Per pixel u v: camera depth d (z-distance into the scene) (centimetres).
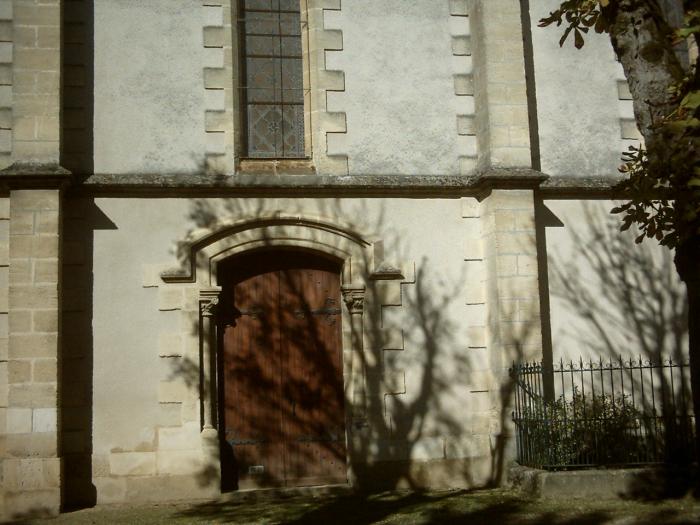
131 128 1149
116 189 1120
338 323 1184
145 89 1161
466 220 1207
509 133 1183
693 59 1227
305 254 1191
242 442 1135
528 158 1180
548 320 1199
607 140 1261
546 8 1285
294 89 1231
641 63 725
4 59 1122
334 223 1164
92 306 1101
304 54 1228
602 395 1127
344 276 1168
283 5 1248
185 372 1103
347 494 1098
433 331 1173
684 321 1234
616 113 1271
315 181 1159
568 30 750
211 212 1144
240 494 1092
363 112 1207
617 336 1212
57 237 1068
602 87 1274
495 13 1212
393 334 1162
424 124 1220
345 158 1191
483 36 1207
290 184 1151
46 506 1018
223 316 1157
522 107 1193
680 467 1009
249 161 1190
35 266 1059
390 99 1217
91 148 1135
